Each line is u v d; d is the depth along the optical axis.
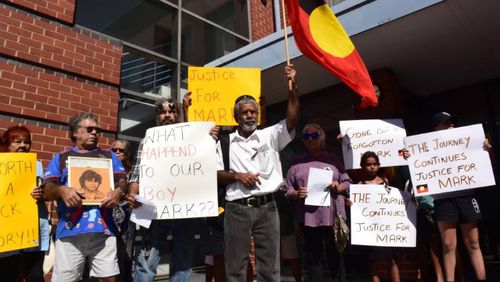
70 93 5.07
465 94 6.29
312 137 3.86
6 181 2.81
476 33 4.68
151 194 2.88
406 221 3.76
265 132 2.98
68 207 2.72
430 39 4.80
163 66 6.67
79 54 5.25
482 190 5.82
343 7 4.72
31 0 4.91
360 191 3.88
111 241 2.87
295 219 4.81
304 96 6.77
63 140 4.89
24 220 2.81
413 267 4.75
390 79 5.61
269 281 2.71
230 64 5.90
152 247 2.99
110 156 3.03
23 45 4.75
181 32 7.06
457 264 4.04
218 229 3.47
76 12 5.67
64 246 2.71
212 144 2.94
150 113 6.29
